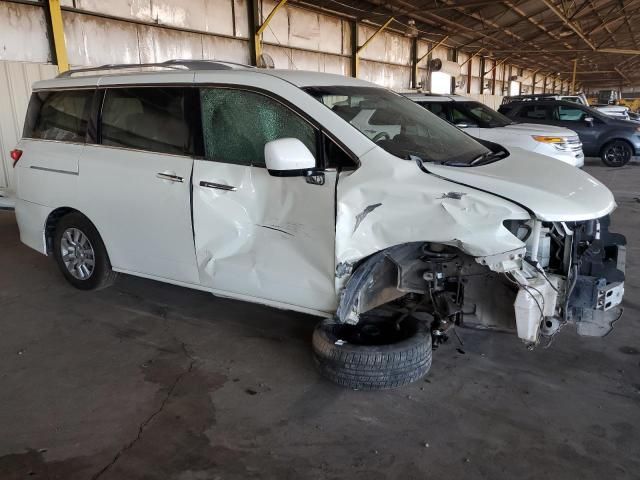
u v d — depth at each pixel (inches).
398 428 102.3
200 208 129.0
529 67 1435.8
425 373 116.8
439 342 122.4
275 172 108.2
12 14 322.7
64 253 169.0
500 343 137.1
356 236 107.6
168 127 136.9
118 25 381.7
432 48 826.2
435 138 131.0
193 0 435.2
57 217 170.1
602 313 113.5
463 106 370.9
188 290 174.4
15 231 256.8
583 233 114.1
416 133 128.7
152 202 137.9
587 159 561.9
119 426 103.0
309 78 129.7
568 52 1136.8
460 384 117.8
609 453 94.5
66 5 346.3
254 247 123.5
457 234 98.5
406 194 103.5
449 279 113.2
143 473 90.1
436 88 872.3
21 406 109.6
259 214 121.3
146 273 148.6
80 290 173.2
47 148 164.1
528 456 94.0
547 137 344.8
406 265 111.6
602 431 100.7
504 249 96.8
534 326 102.1
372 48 691.4
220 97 128.5
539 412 107.0
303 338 140.7
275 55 529.7
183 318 153.0
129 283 180.7
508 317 110.0
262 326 147.8
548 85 1779.0
